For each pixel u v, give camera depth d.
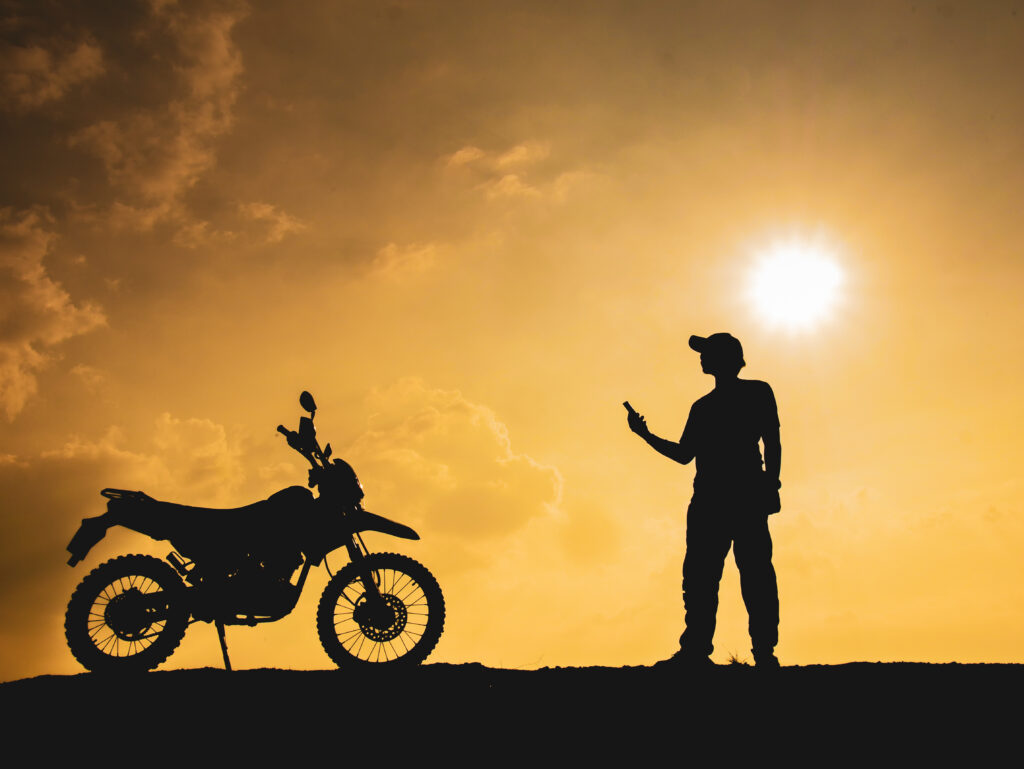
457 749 4.89
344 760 4.80
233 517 7.09
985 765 4.50
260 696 5.56
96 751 4.97
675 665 6.04
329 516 7.12
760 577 6.21
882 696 5.29
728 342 6.65
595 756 4.78
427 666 6.14
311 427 7.32
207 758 4.86
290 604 6.96
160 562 6.97
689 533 6.47
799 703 5.27
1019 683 5.34
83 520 7.03
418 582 7.14
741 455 6.39
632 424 6.83
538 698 5.46
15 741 5.11
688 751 4.80
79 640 6.77
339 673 6.00
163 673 6.18
